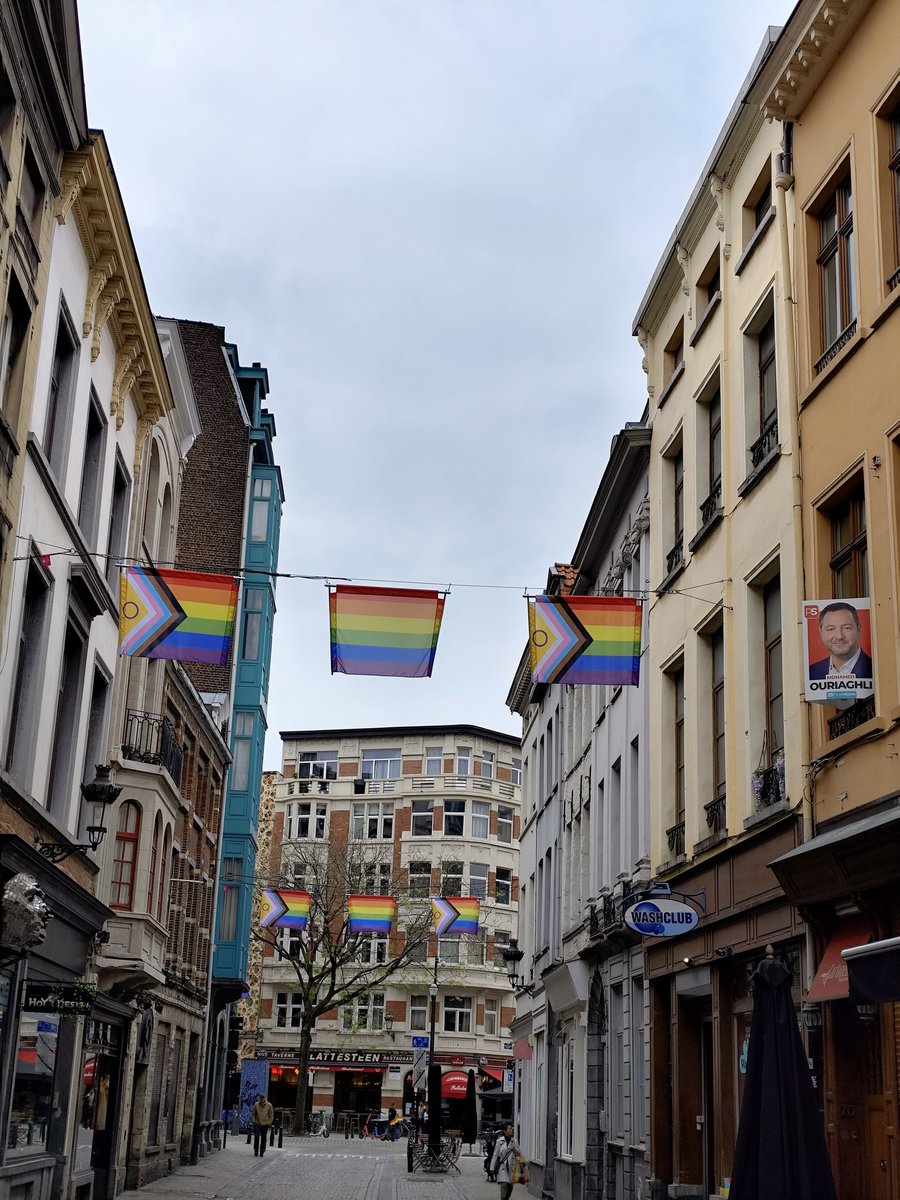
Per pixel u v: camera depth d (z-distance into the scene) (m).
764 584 17.47
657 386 23.52
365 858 80.19
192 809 36.28
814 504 15.31
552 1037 33.56
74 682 20.78
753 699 17.19
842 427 14.73
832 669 13.37
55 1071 20.25
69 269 19.02
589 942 25.88
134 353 22.80
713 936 17.95
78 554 19.20
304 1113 62.34
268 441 50.50
